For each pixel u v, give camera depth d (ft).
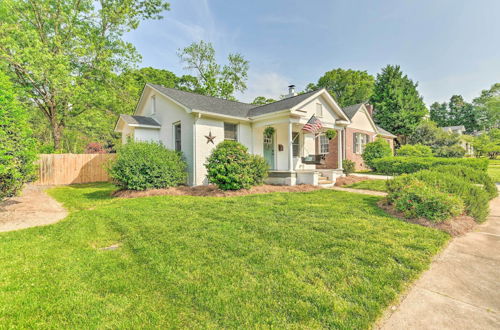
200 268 9.91
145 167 29.53
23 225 17.29
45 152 50.03
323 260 10.27
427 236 12.97
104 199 27.02
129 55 57.93
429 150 58.08
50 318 7.13
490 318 6.78
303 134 45.34
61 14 46.83
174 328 6.60
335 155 52.19
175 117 37.93
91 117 56.03
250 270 9.61
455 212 14.79
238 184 27.76
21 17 44.86
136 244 12.79
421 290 8.24
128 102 59.57
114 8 54.54
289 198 24.16
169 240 13.14
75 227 16.24
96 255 11.64
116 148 31.96
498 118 138.41
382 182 33.81
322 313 7.04
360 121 60.54
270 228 14.61
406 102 79.05
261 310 7.23
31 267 10.38
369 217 16.69
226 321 6.82
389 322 6.71
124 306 7.64
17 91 41.55
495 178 37.88
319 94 38.75
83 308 7.55
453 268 9.78
